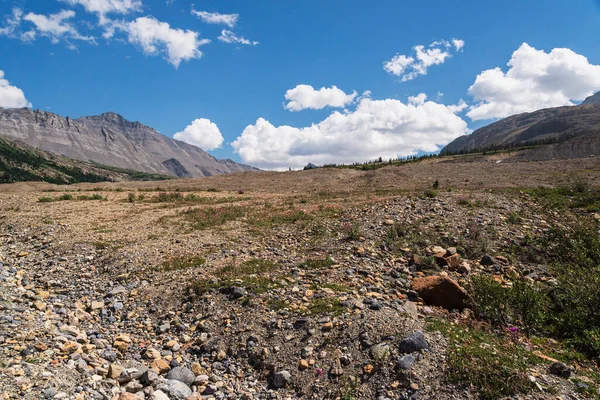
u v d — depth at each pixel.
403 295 8.08
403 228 13.41
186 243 13.58
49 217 18.78
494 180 39.84
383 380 5.02
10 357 5.30
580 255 10.13
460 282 8.97
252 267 10.26
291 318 7.02
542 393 4.53
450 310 7.59
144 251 12.50
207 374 5.91
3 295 8.09
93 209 22.53
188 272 10.13
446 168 61.69
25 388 4.48
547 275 9.60
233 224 17.23
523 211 15.37
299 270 9.97
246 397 5.23
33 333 6.25
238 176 76.50
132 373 5.60
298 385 5.33
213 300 8.15
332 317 6.75
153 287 9.39
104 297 9.16
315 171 72.88
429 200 17.97
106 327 7.66
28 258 12.22
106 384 5.21
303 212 18.97
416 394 4.67
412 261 10.52
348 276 9.33
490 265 10.35
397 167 74.75
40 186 56.03
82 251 12.77
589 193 18.20
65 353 5.84
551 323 7.06
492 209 15.73
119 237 14.61
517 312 7.19
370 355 5.52
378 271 9.87
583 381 4.87
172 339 7.04
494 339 6.16
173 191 44.44
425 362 5.16
